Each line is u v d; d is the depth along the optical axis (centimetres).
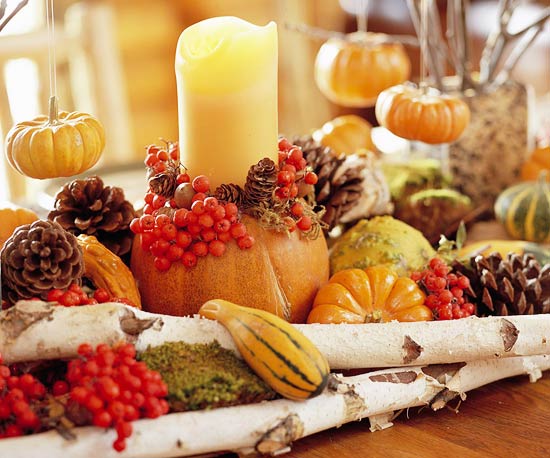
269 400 80
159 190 88
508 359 90
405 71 130
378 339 84
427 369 86
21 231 87
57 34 169
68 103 175
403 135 109
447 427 85
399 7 231
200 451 78
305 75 244
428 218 113
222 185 88
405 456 82
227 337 82
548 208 118
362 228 102
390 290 91
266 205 87
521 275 92
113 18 223
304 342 79
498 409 88
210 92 87
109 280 90
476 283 94
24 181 163
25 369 83
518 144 126
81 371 77
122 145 184
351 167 100
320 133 128
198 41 89
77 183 96
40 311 81
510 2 123
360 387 82
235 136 88
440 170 125
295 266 90
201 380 79
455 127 107
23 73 183
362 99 130
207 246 88
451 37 125
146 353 81
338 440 84
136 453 76
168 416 77
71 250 86
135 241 93
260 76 87
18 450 74
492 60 124
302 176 90
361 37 131
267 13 238
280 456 82
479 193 126
